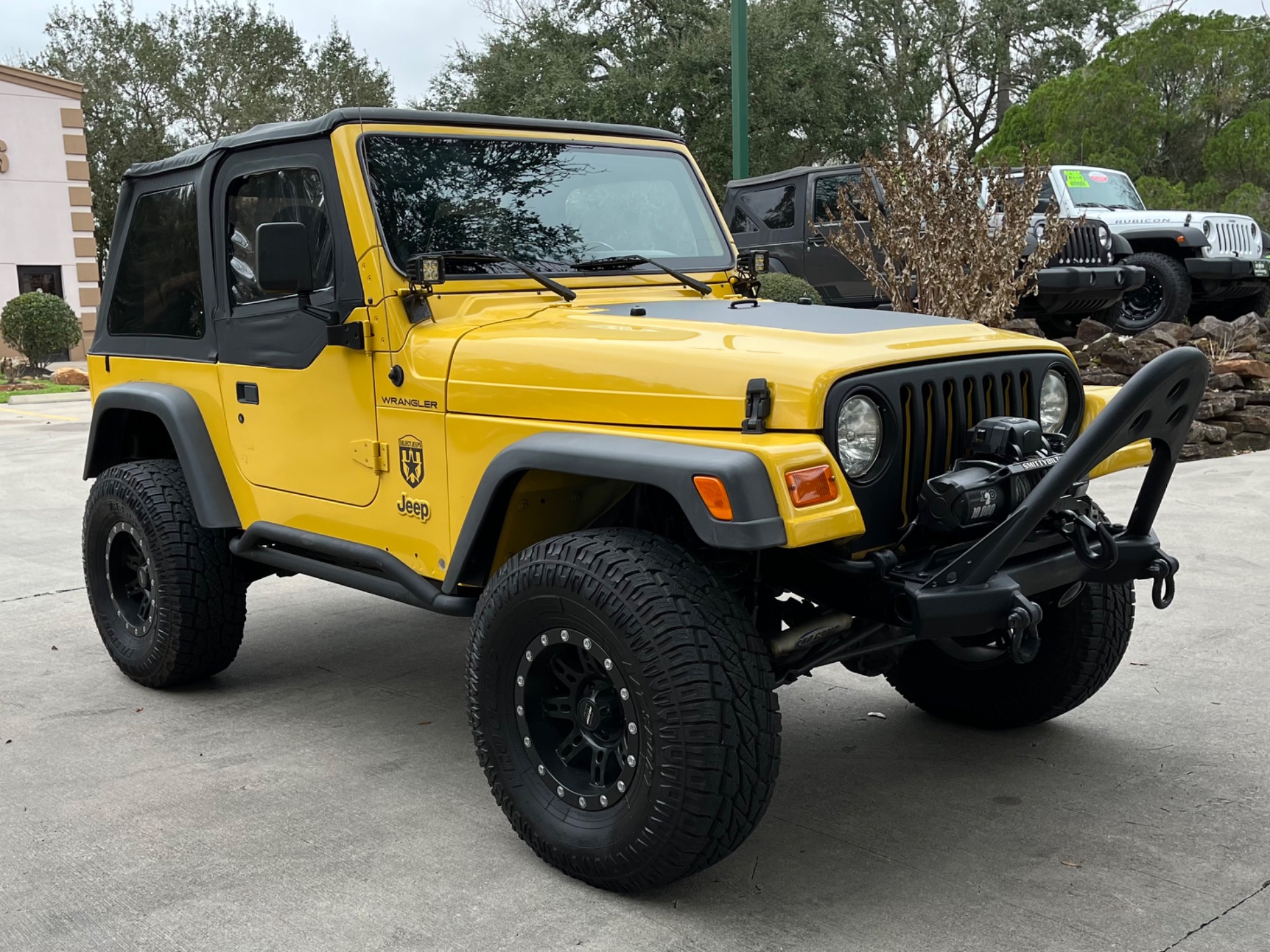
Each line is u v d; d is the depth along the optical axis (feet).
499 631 9.57
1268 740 12.13
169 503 13.61
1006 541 8.76
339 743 12.56
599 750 9.36
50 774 11.72
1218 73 95.86
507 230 11.90
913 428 9.32
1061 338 33.88
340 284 11.43
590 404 9.53
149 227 14.21
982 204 36.32
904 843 10.09
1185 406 8.96
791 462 8.30
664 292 12.44
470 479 10.34
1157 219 39.63
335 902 9.14
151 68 115.75
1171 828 10.23
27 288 82.12
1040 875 9.45
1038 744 12.26
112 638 14.65
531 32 89.04
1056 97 100.89
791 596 13.65
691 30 86.79
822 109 89.15
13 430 40.47
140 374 14.43
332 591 19.21
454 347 10.51
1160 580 10.05
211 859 9.87
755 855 9.92
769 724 8.66
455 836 10.33
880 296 35.19
